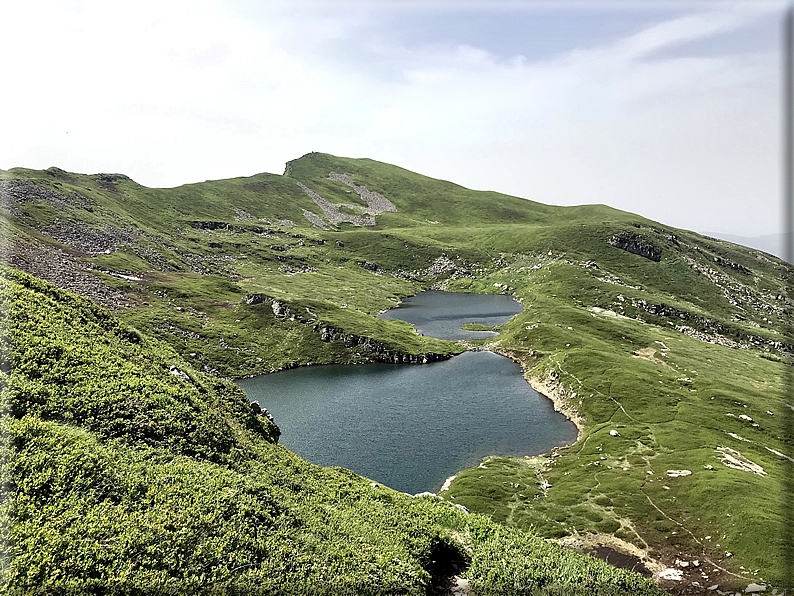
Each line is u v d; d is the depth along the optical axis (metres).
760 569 47.19
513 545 31.52
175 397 32.78
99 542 18.80
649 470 75.44
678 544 54.91
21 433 22.69
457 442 90.62
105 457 23.47
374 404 109.62
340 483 36.84
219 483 25.50
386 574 22.64
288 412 104.44
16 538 17.81
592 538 58.00
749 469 73.19
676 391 111.12
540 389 120.19
